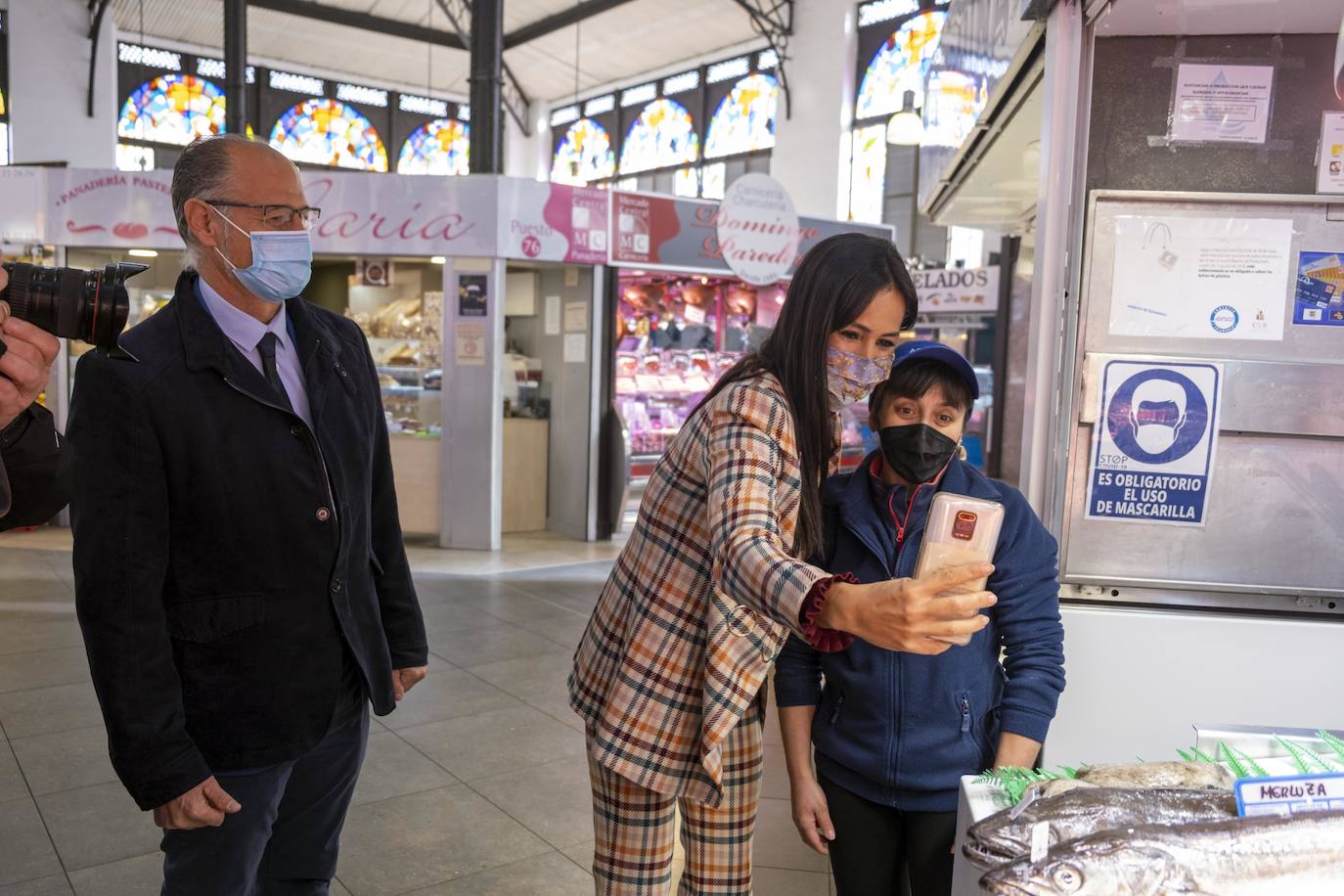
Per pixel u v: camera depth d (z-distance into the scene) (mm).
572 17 16906
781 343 1288
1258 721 1774
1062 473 1837
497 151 7500
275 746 1545
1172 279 1796
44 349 967
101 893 2443
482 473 7152
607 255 7453
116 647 1401
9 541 7082
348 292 8125
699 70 17141
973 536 957
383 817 2939
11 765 3199
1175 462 1812
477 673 4348
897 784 1490
